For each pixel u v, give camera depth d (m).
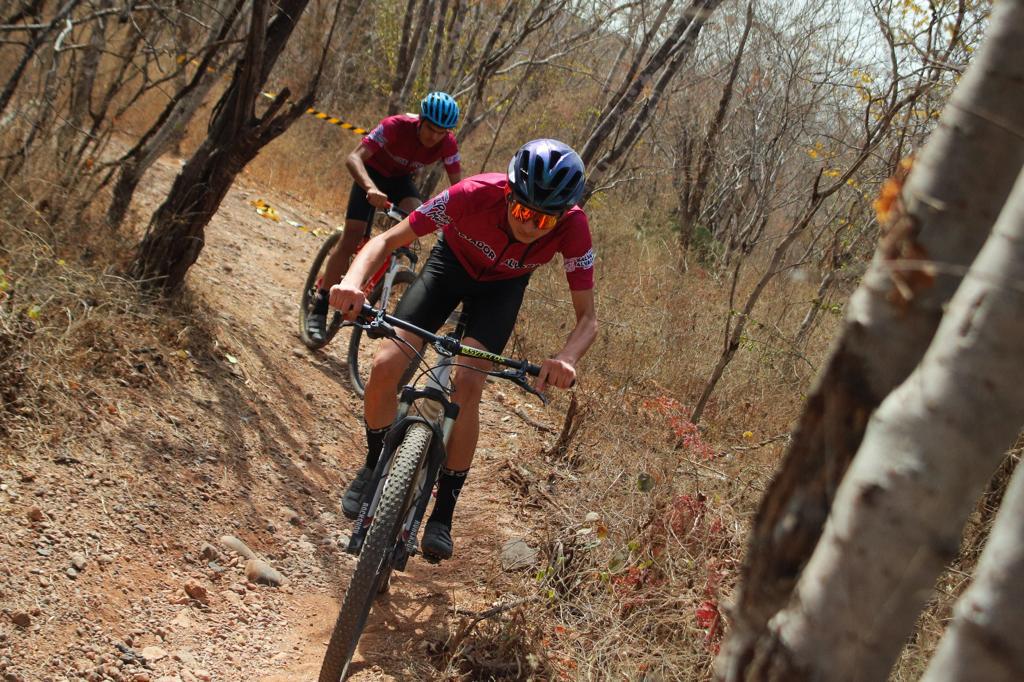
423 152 5.82
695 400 6.68
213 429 4.36
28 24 4.93
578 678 3.18
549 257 3.76
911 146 5.31
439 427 3.30
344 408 5.53
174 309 4.95
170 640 3.14
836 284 6.75
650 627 3.44
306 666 3.26
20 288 4.07
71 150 5.07
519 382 3.22
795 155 9.77
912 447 1.32
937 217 1.45
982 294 1.26
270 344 5.70
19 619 2.85
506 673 3.27
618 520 4.17
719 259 11.12
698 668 3.16
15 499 3.28
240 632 3.33
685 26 7.03
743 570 1.70
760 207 9.04
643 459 4.86
